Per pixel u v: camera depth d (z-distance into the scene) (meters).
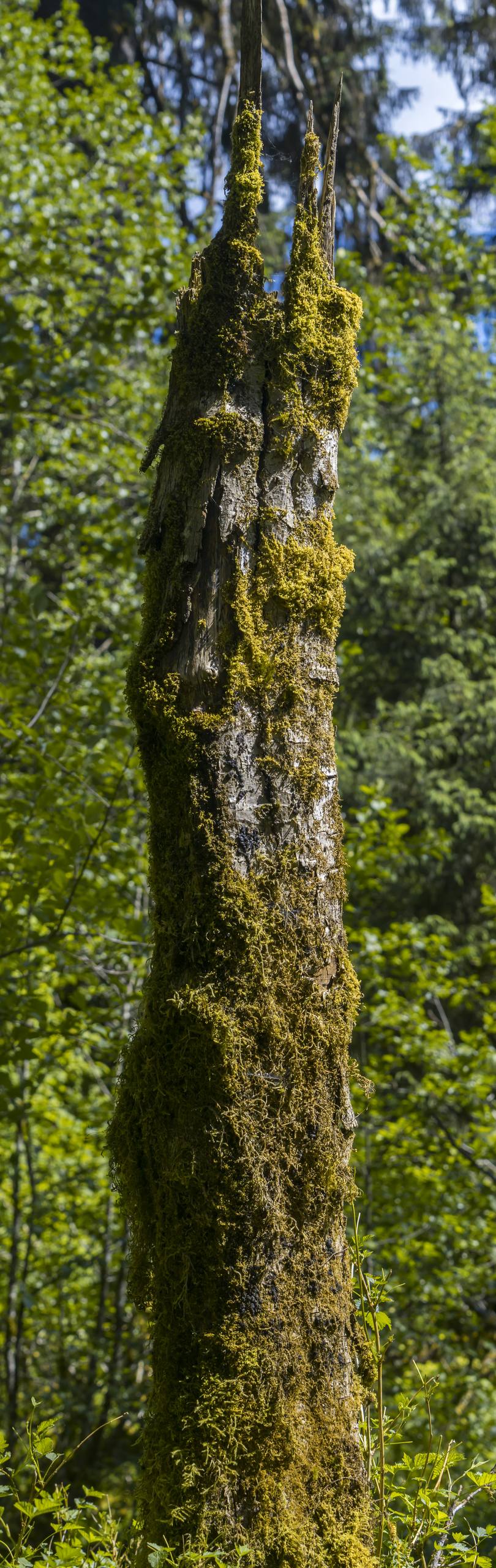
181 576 1.72
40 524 8.55
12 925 3.97
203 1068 1.60
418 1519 1.77
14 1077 5.50
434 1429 5.48
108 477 8.05
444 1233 5.94
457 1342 6.44
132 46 17.11
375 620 10.65
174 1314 1.59
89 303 7.88
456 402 11.08
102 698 5.04
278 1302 1.57
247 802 1.66
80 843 3.84
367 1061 6.38
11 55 8.80
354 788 9.62
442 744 10.08
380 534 10.84
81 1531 1.72
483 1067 6.02
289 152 15.10
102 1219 6.14
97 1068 5.95
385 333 10.53
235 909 1.63
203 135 9.22
